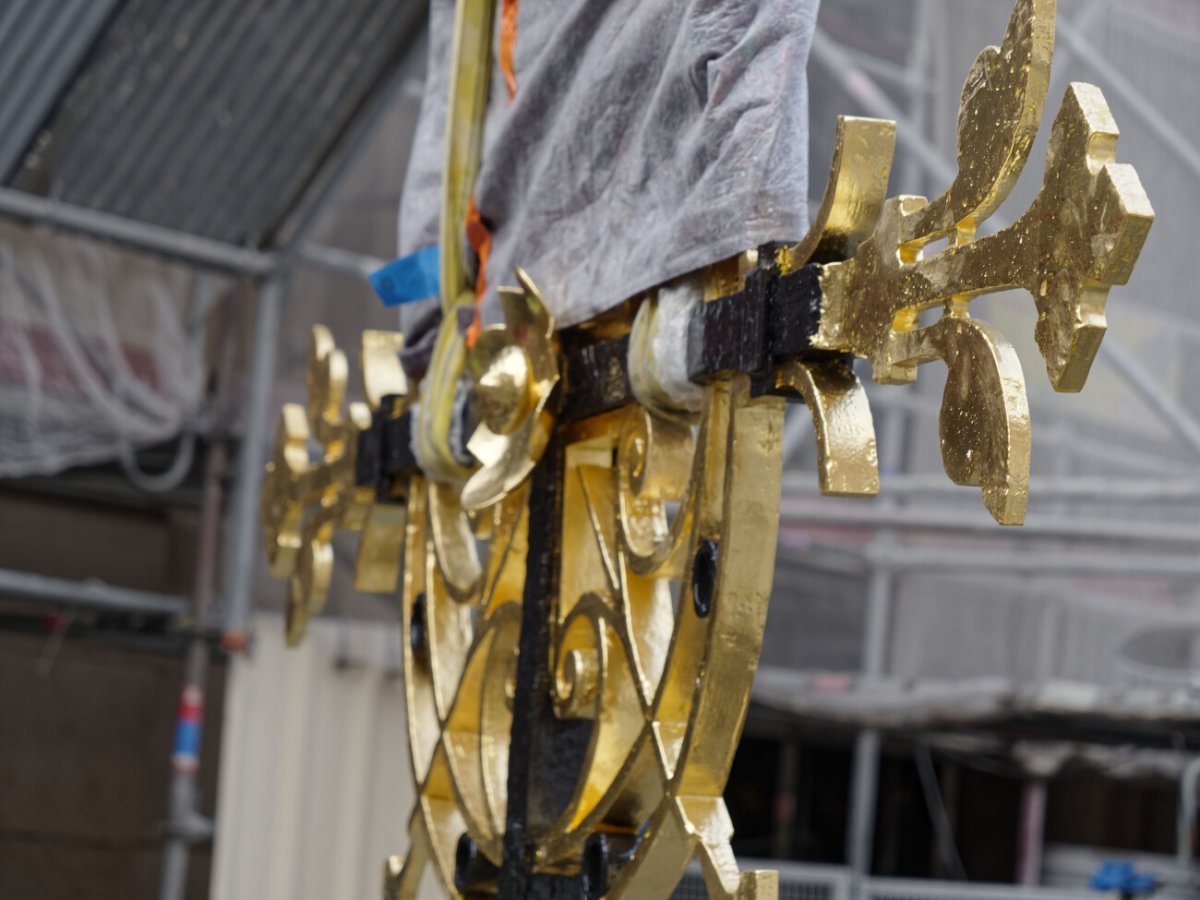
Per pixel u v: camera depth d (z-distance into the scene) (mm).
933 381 5680
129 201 4879
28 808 5809
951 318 951
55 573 5812
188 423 5301
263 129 4750
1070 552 5879
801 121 1134
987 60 946
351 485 1780
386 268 1714
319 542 1857
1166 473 5527
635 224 1287
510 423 1395
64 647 5938
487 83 1594
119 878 5961
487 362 1451
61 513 5859
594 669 1323
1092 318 853
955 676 5910
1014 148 914
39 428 4965
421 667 1665
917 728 5582
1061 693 5008
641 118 1307
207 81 4598
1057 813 9164
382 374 1812
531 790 1377
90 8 4262
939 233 979
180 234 5008
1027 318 5230
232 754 5434
